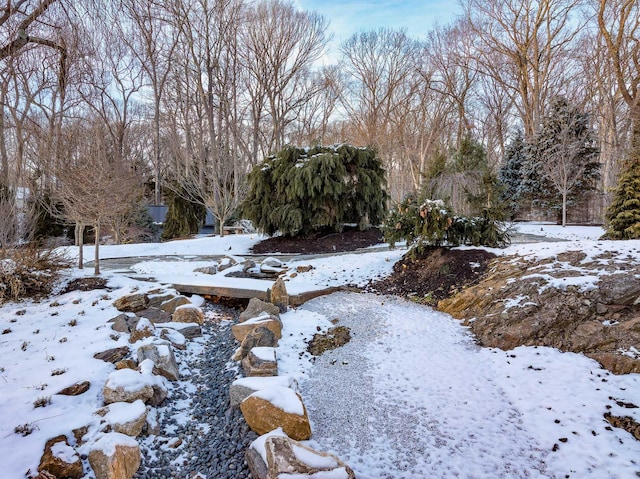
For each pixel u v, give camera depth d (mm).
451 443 2605
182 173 18359
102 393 3229
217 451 2701
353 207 11945
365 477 2307
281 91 23109
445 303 5156
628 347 3350
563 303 4004
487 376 3441
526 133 21531
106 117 17953
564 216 14328
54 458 2348
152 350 3803
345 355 3990
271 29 21047
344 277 6859
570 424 2688
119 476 2320
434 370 3584
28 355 3840
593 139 16312
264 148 23812
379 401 3137
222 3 16672
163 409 3258
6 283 5539
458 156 9789
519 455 2459
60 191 6789
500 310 4379
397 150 24703
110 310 5141
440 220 6129
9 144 14008
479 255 5973
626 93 16281
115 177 6902
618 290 3857
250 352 3664
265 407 2713
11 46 4531
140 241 18906
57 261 6434
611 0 17531
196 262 9570
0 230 8781
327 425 2848
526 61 21297
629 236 8484
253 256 10602
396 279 6305
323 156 10867
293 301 5605
